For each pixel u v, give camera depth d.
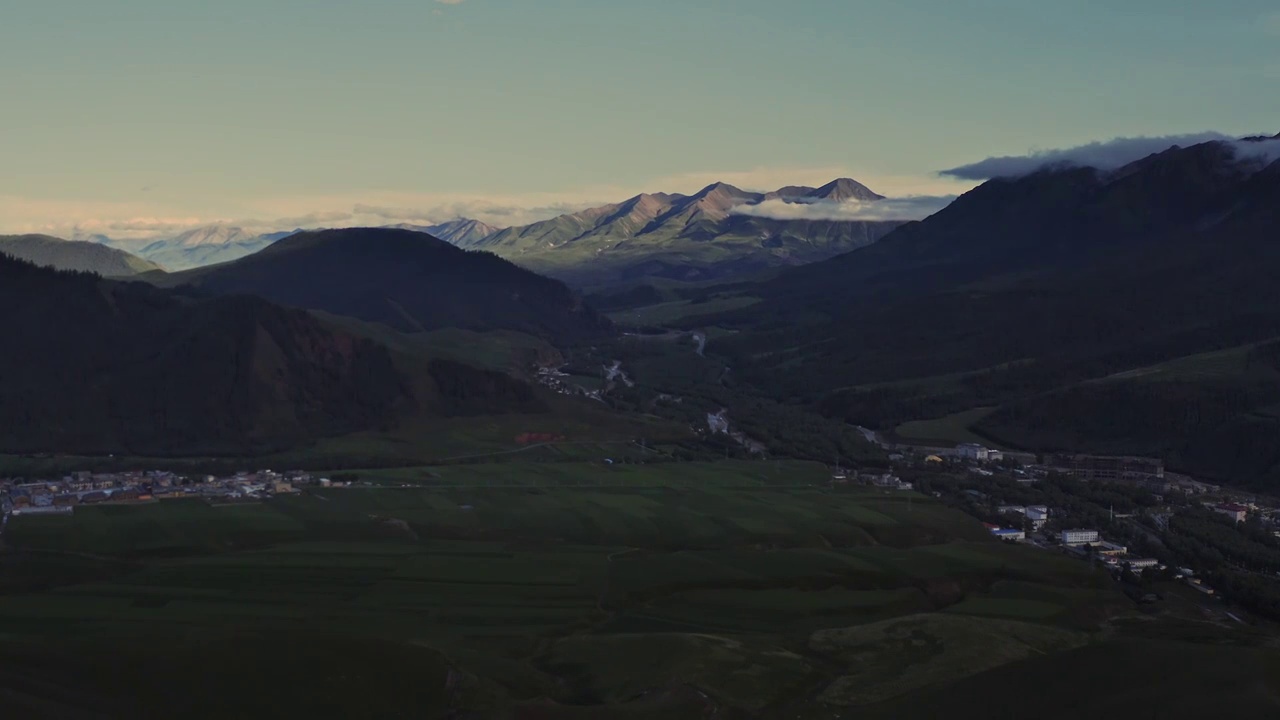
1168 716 172.88
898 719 187.00
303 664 190.00
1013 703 187.62
